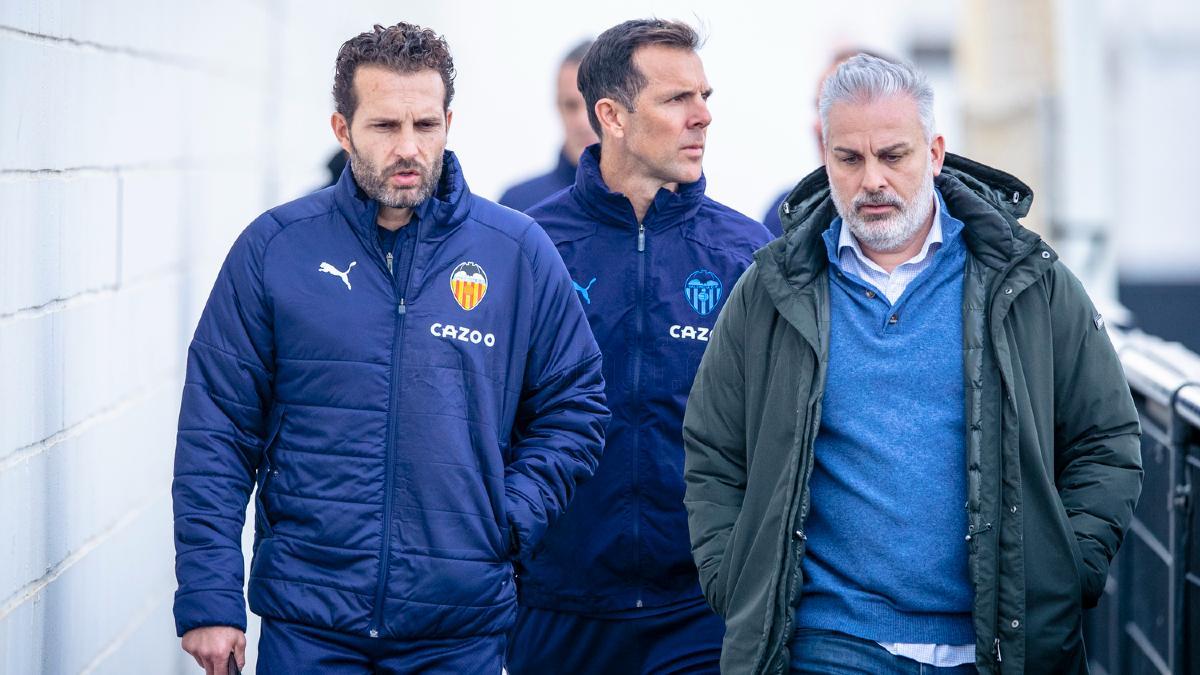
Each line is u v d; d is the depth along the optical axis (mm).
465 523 13070
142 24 17781
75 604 14977
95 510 15688
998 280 12102
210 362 13156
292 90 31281
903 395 12227
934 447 12133
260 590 13039
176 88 19797
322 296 13094
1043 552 11969
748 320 12805
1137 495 12383
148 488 18156
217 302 13234
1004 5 36062
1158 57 57219
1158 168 56781
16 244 13117
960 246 12438
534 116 47938
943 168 12875
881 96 12211
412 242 13266
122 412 16844
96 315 15727
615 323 15789
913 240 12562
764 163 49562
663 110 15570
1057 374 12352
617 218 15836
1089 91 35719
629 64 15633
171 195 19469
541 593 16062
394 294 13180
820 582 12344
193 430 13070
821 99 12602
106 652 16156
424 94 12914
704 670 15883
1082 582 12172
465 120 47812
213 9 22688
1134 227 55594
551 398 13953
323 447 12992
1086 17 35625
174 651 19828
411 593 12914
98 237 15805
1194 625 15133
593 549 15734
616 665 16094
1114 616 18875
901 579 12109
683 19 16109
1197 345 55062
